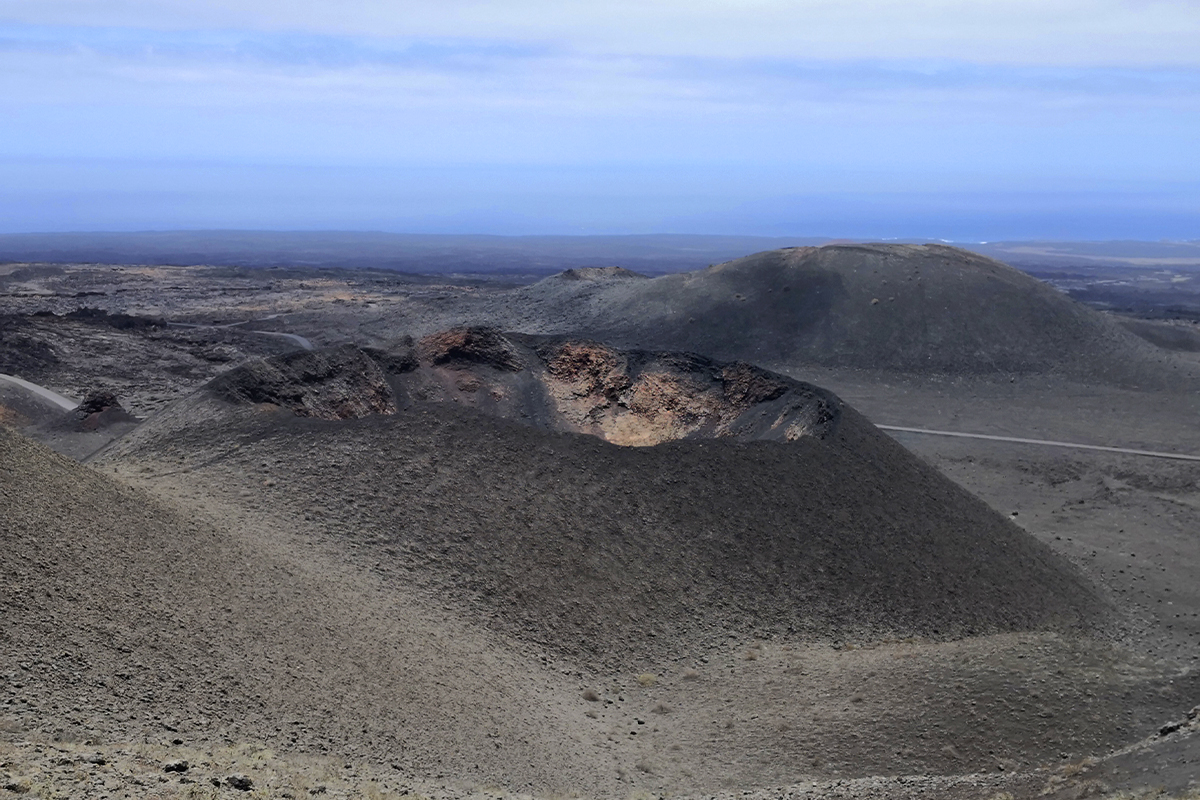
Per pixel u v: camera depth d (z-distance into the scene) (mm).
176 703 21344
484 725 25781
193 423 43688
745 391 57219
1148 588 51469
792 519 42562
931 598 40812
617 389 61219
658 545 39625
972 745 26781
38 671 20500
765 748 27594
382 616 30250
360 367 54906
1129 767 22922
